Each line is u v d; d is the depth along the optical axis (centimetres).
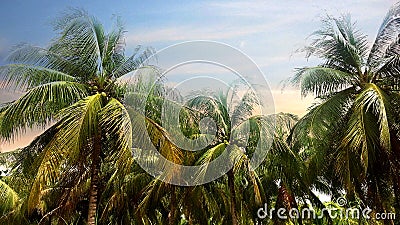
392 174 1748
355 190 1872
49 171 1303
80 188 1753
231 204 1911
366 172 1703
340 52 1812
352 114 1633
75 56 1623
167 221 2200
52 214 1794
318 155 1836
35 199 1314
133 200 2028
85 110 1376
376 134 1633
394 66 1709
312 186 2162
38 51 1587
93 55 1628
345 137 1603
